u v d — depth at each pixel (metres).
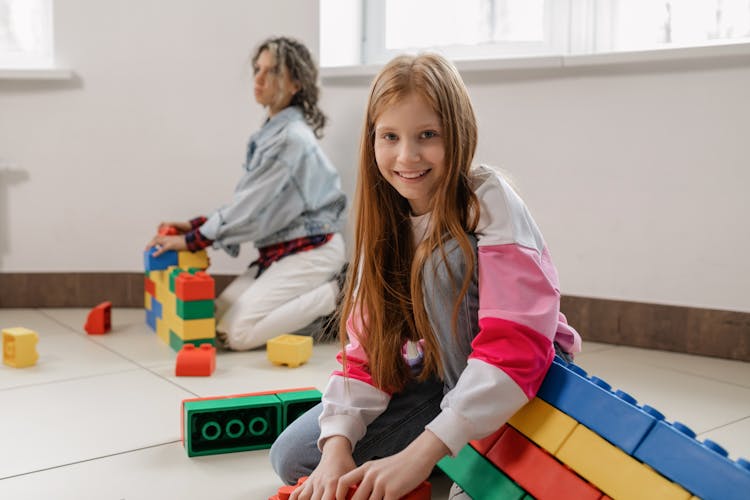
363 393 0.94
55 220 2.32
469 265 0.85
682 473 0.66
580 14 2.00
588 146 1.95
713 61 1.79
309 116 1.99
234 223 1.87
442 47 2.21
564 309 2.00
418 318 0.92
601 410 0.75
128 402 1.40
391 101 0.84
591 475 0.74
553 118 1.98
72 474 1.08
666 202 1.87
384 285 0.95
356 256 0.98
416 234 0.94
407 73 0.85
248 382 1.55
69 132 2.29
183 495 1.02
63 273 2.32
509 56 2.10
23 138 2.29
